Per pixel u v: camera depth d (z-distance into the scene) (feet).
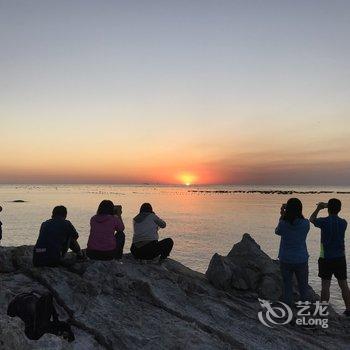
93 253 32.68
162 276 31.55
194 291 31.27
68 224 31.60
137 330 23.38
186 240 214.48
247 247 36.45
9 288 27.37
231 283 33.83
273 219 352.08
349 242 195.42
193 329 24.40
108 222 33.27
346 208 495.00
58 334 21.09
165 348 21.95
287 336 26.22
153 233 34.47
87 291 27.12
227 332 25.04
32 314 19.89
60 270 30.22
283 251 29.94
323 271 31.65
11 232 242.99
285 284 30.07
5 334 16.87
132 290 28.55
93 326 23.30
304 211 417.49
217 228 275.80
